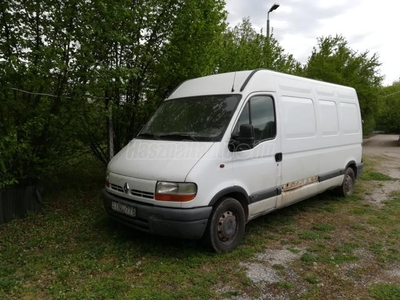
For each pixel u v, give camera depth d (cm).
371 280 342
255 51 1203
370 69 2208
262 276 344
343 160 654
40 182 597
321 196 695
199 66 677
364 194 737
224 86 457
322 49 2228
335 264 377
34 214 520
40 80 462
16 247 404
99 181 726
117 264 362
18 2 460
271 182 459
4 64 420
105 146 686
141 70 620
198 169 359
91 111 537
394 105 3488
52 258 373
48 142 535
